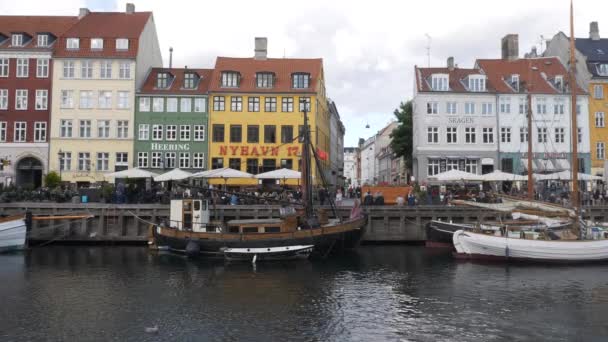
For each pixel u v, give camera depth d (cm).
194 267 2541
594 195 3856
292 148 5012
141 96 5012
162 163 4981
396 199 3822
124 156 4984
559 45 5647
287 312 1711
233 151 5000
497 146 5038
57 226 3259
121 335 1470
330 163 7338
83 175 4944
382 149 10094
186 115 5019
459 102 5069
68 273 2386
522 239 2648
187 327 1545
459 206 3459
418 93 5069
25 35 5075
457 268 2530
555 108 5106
